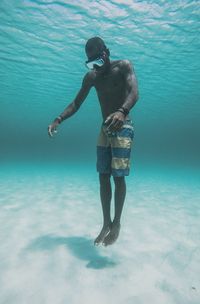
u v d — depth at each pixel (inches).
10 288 120.9
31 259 153.9
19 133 4414.4
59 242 185.9
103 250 171.6
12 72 751.1
